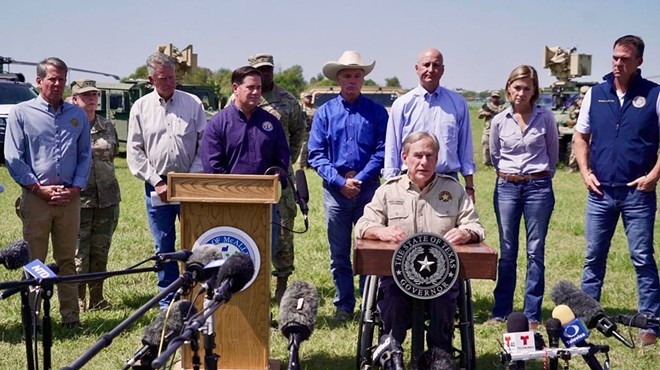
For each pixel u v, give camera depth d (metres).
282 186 5.62
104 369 5.29
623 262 8.98
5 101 20.47
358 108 6.45
